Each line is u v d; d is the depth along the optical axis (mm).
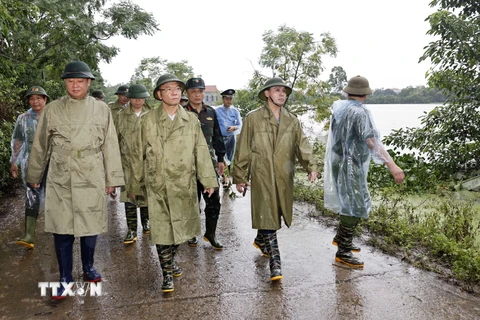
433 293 3410
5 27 5938
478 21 7871
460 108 8742
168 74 3469
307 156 3799
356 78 3926
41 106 4891
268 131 3734
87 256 3705
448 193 7234
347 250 4035
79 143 3342
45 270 4008
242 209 6191
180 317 3100
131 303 3324
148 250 4535
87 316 3127
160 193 3434
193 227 3590
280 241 4711
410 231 4691
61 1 10781
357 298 3346
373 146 3775
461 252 3883
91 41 12297
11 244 4762
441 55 8203
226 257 4281
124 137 4867
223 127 7379
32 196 4578
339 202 3955
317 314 3117
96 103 3520
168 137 3455
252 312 3156
